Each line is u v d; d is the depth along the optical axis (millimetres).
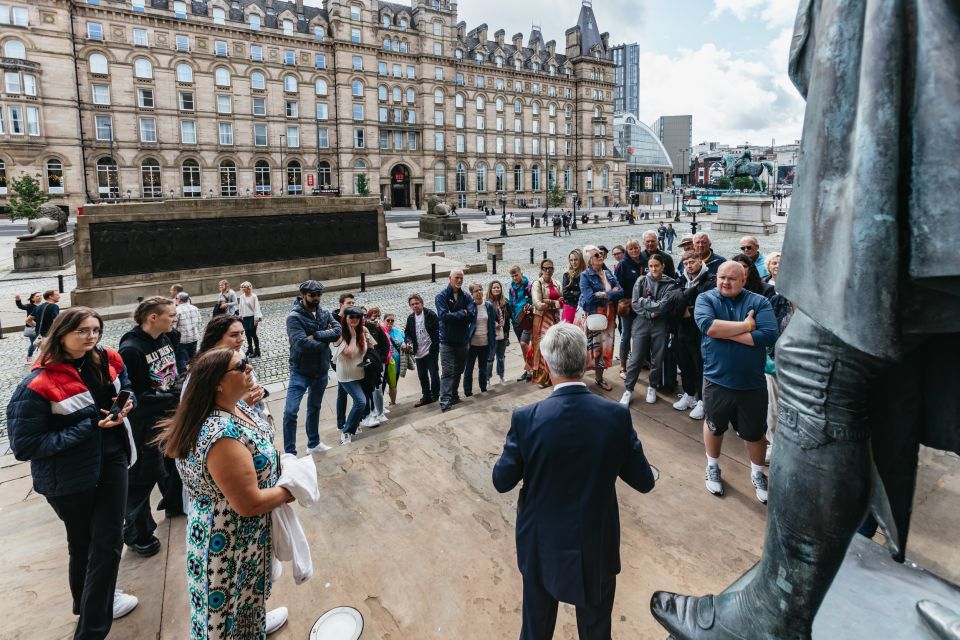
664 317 5113
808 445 1393
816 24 1334
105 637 2826
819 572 1443
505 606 2824
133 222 13969
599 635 2223
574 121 80250
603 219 52188
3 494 5000
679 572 2963
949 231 1018
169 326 3832
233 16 53312
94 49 47438
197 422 2205
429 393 6930
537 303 6543
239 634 2316
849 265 1157
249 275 15734
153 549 3598
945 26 1036
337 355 5621
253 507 2184
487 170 71875
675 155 174125
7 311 13742
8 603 3184
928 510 3250
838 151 1213
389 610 2818
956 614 1766
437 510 3643
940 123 1029
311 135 58312
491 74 70562
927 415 1396
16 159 44906
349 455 4371
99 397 2893
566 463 2111
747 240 5789
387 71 62344
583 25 79500
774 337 3482
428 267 19891
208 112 52906
